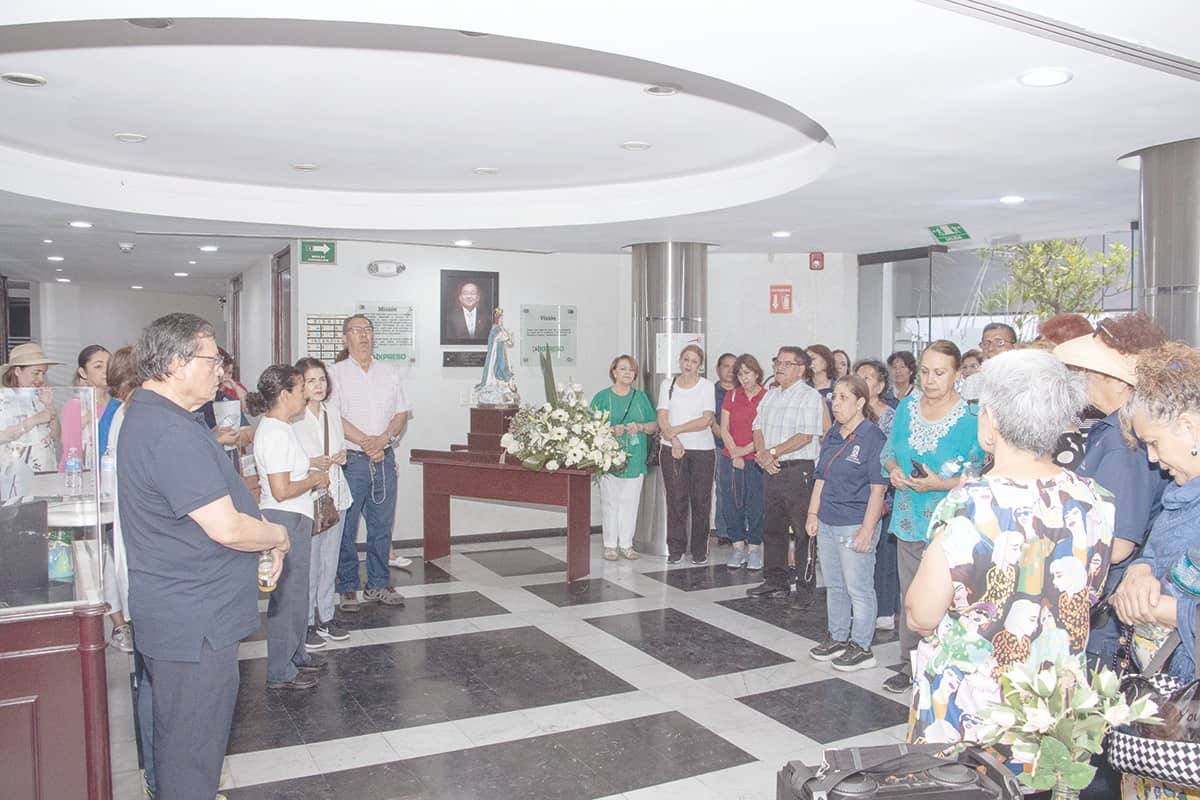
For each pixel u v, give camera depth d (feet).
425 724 13.70
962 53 10.13
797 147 17.97
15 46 12.29
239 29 11.69
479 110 15.31
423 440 27.35
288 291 28.35
